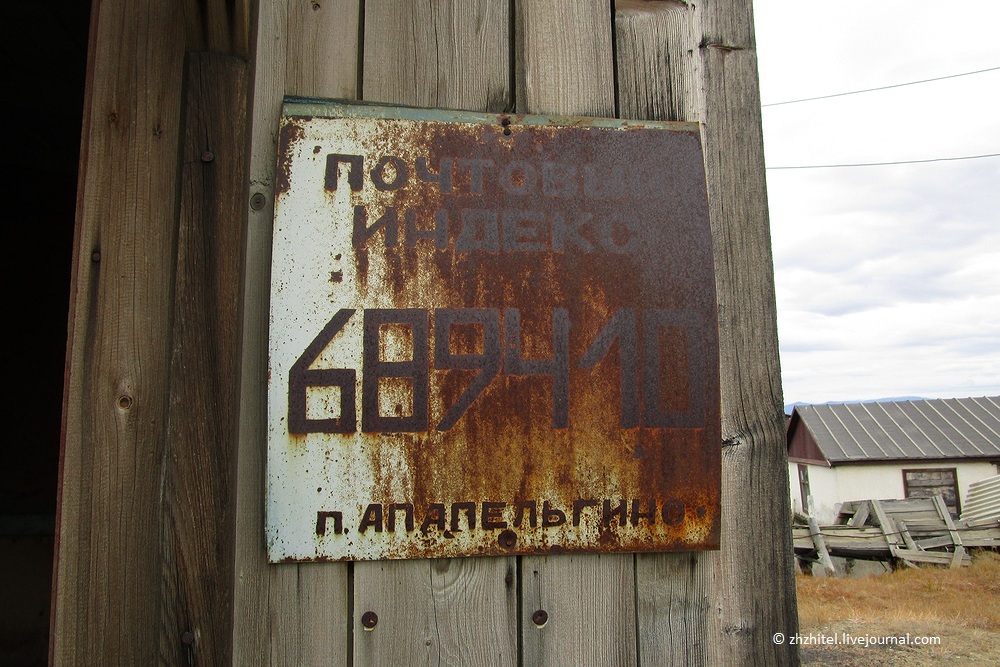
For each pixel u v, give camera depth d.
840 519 12.05
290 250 0.81
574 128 0.88
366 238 0.82
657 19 0.96
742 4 0.98
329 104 0.84
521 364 0.83
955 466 14.61
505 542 0.81
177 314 0.93
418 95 0.89
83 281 0.91
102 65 0.95
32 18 1.73
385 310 0.81
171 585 0.90
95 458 0.89
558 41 0.93
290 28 0.88
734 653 0.87
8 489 2.26
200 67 0.98
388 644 0.81
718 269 0.91
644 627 0.85
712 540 0.85
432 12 0.91
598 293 0.85
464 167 0.85
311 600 0.80
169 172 0.95
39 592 2.23
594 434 0.83
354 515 0.79
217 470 0.92
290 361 0.79
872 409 17.00
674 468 0.85
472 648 0.82
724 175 0.93
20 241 2.39
